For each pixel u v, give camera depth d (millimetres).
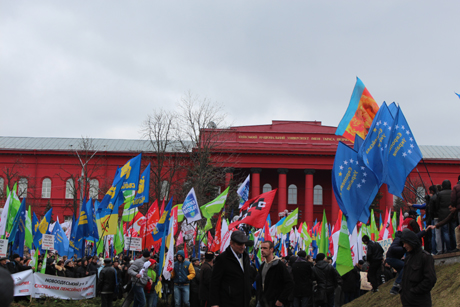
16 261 17984
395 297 13188
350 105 16812
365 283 17406
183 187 50188
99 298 19734
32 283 18266
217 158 65188
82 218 21344
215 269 8297
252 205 14977
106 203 21188
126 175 20969
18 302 17703
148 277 15500
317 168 69375
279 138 70062
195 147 57750
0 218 21844
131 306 19766
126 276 19359
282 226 24672
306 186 69250
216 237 19562
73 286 19078
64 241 23781
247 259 8516
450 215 11781
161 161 55969
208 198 51531
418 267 8461
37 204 69562
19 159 71875
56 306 17672
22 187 71750
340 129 16719
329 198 74500
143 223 23062
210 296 8234
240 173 74688
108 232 20938
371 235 26938
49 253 25625
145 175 21594
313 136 70125
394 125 14844
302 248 28500
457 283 11430
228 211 47875
